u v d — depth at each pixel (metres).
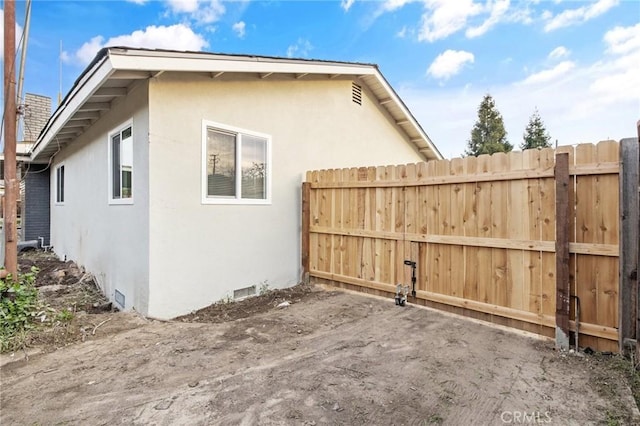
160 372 2.89
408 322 4.10
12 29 4.20
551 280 3.52
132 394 2.55
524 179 3.71
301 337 3.67
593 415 2.26
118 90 4.75
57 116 6.02
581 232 3.32
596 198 3.24
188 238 4.64
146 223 4.31
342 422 2.21
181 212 4.55
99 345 3.47
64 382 2.74
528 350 3.30
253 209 5.50
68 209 8.33
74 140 7.68
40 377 2.83
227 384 2.68
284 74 6.04
